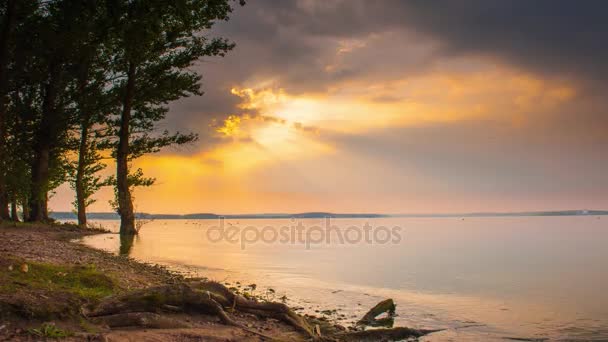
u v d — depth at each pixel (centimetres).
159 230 6138
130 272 1369
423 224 12381
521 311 1165
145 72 3225
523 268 2134
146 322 684
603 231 7106
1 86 2519
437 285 1588
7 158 3178
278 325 816
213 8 2595
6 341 533
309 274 1823
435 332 952
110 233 3516
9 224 2853
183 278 1441
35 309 606
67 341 560
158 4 2366
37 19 2633
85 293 768
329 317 1065
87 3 2373
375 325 1005
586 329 984
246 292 1341
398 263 2336
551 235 5878
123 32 2512
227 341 677
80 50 2875
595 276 1856
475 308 1196
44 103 3347
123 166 3294
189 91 3409
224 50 3303
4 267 841
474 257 2716
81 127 3741
